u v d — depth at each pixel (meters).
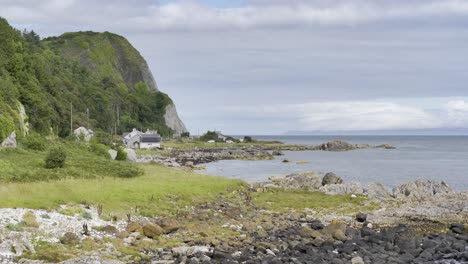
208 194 53.22
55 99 140.88
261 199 55.59
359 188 62.59
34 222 30.94
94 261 25.38
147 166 80.94
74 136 121.38
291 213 46.09
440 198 55.69
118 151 94.81
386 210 47.94
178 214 41.62
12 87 102.88
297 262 26.48
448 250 30.03
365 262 27.06
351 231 35.66
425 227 38.97
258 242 31.67
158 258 27.25
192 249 28.62
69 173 54.88
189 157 142.00
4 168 51.56
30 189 40.84
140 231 33.38
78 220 33.75
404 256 28.83
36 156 72.06
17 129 86.06
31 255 26.02
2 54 119.81
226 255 27.66
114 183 51.09
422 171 100.75
